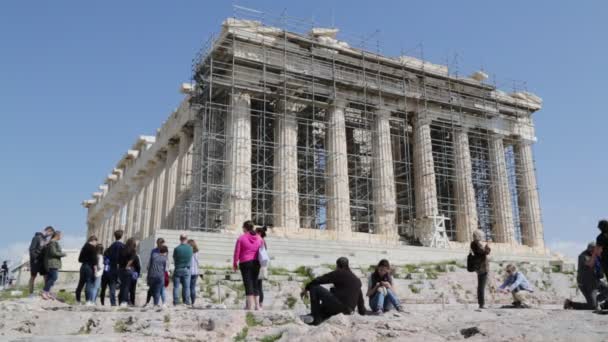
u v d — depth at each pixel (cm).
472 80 4362
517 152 4625
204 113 3478
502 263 2770
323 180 4281
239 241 1259
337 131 3766
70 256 3553
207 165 3509
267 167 3884
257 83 3619
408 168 4228
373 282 1342
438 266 2722
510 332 917
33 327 1149
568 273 2847
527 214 4444
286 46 3675
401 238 3834
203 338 990
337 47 3850
